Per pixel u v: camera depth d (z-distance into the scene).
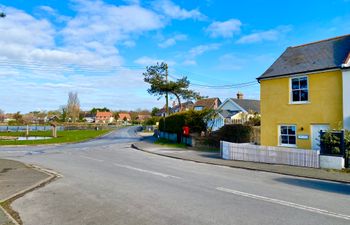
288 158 15.09
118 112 157.38
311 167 14.13
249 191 9.10
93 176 11.86
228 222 6.17
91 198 8.32
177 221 6.25
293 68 19.75
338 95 17.25
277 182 10.81
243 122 31.66
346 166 13.58
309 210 7.05
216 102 61.19
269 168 13.97
